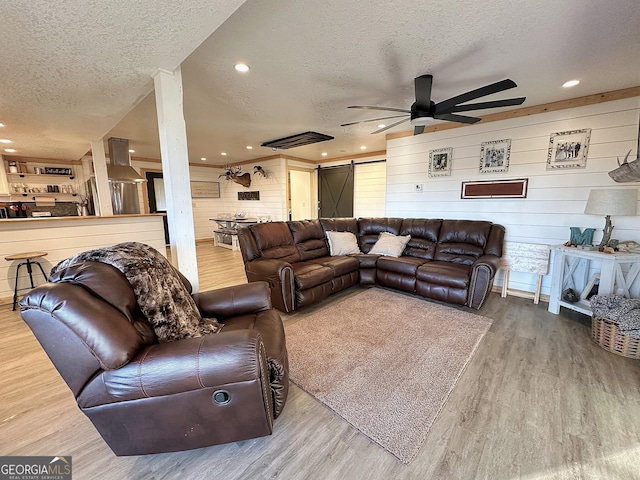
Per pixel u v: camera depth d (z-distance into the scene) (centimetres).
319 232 410
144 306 130
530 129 332
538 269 324
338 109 337
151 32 160
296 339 239
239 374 112
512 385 178
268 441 139
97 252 136
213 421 120
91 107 284
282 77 250
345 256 387
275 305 289
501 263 350
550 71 242
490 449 133
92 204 566
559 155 316
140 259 142
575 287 312
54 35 159
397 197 461
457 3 156
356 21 172
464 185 388
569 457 128
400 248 389
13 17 140
